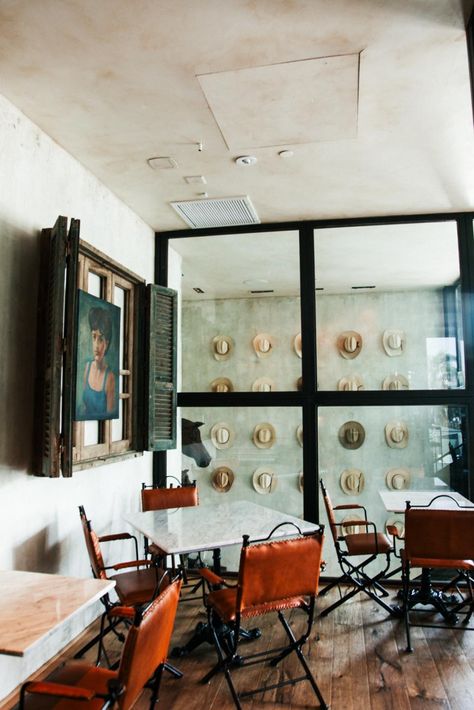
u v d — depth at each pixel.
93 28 2.09
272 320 4.51
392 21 2.05
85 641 3.04
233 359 4.54
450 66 2.34
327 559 4.34
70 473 2.59
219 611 2.46
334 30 2.10
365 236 4.41
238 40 2.16
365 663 2.80
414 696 2.48
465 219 4.21
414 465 4.24
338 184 3.65
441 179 3.57
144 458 4.28
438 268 4.30
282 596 2.32
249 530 2.83
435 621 3.36
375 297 4.39
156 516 3.24
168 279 4.67
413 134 2.95
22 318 2.69
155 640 1.61
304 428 4.34
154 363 4.11
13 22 2.06
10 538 2.53
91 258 3.32
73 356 2.64
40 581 2.02
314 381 4.36
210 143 3.05
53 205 3.00
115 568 2.71
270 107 2.65
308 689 2.55
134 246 4.18
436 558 3.02
